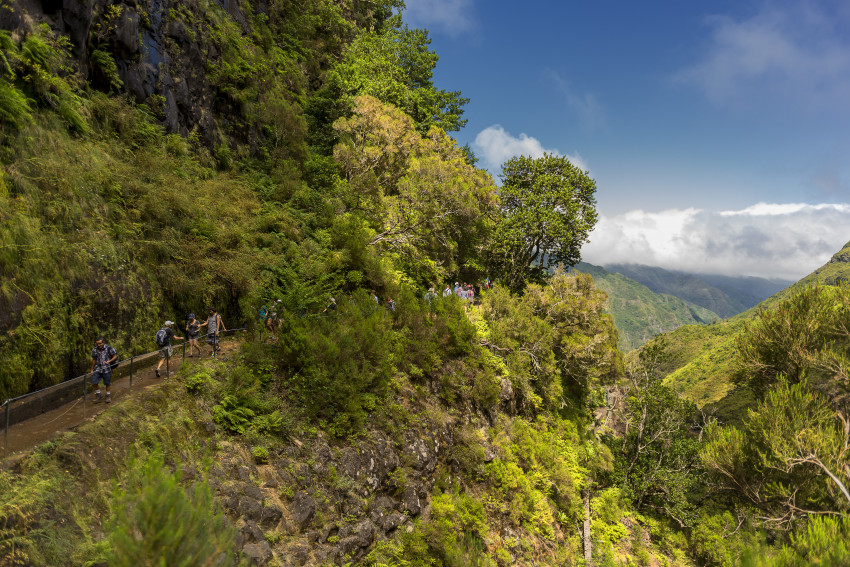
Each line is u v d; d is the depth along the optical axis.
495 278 35.09
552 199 33.41
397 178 28.23
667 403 28.67
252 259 15.13
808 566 8.26
